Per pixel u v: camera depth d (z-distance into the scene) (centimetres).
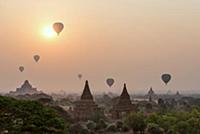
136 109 17562
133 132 12138
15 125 4400
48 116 4628
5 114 4469
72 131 11456
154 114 12575
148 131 11338
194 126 10925
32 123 4419
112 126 12888
